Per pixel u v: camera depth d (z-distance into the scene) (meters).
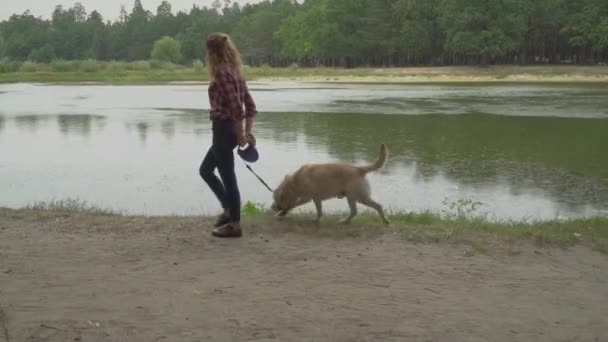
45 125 22.36
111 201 10.90
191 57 118.50
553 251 6.07
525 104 31.02
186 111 27.89
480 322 4.11
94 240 5.94
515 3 73.12
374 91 44.59
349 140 18.45
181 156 15.70
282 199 6.69
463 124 22.34
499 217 9.89
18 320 3.92
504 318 4.21
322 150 16.56
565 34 76.50
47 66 82.25
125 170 13.81
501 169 14.08
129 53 134.00
